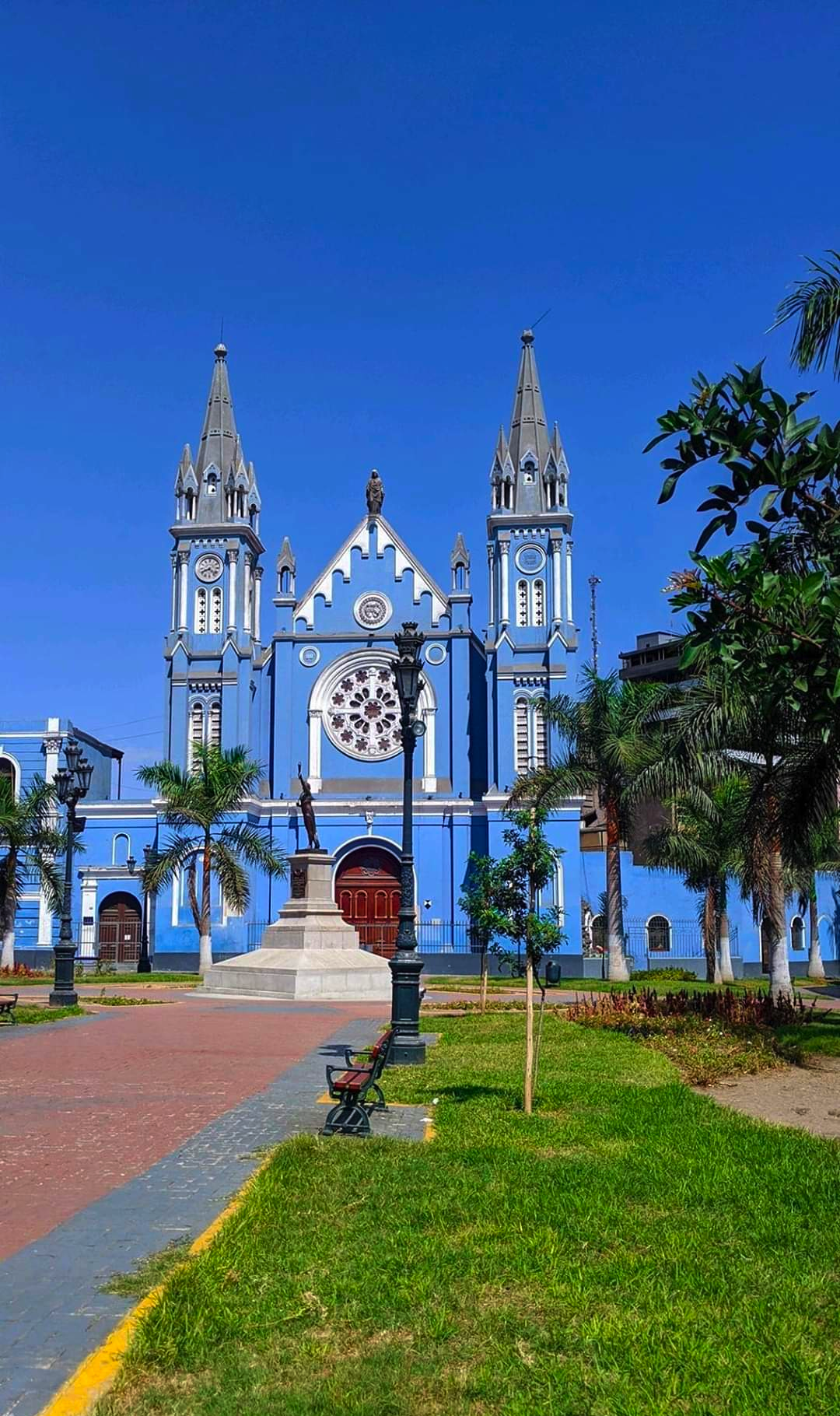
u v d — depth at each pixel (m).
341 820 58.00
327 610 61.59
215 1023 26.08
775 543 10.81
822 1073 18.42
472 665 60.09
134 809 60.56
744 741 26.80
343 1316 6.89
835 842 48.25
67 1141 12.25
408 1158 10.99
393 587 61.41
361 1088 12.51
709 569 10.20
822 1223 8.79
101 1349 6.36
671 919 61.41
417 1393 5.98
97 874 59.28
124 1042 22.02
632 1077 16.98
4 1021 25.94
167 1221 8.98
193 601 61.47
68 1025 25.39
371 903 57.56
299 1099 15.07
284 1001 33.41
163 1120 13.48
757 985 46.62
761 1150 11.38
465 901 18.00
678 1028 23.80
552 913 14.80
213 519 62.34
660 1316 6.86
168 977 46.72
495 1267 7.68
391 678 60.34
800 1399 5.92
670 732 29.62
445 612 60.88
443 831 57.53
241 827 51.75
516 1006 32.91
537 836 14.66
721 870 46.78
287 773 59.88
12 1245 8.38
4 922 51.75
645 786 44.41
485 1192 9.61
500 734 57.66
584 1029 24.86
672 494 10.34
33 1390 5.88
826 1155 11.23
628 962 54.53
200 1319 6.74
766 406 9.96
